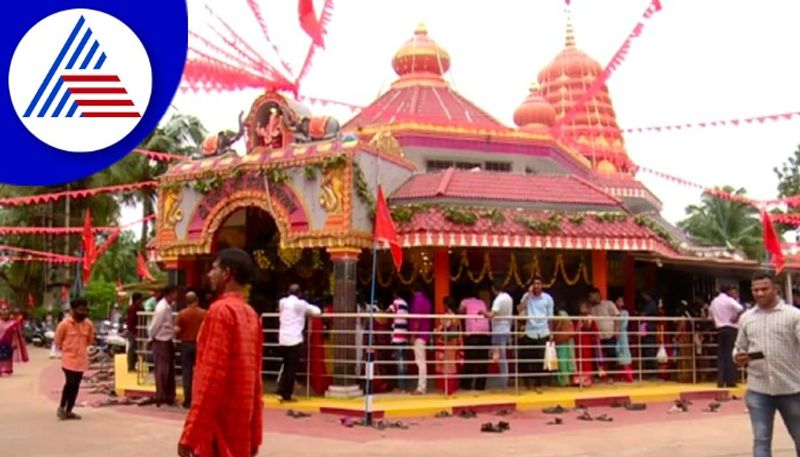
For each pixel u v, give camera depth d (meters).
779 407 6.96
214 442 4.94
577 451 9.45
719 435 10.73
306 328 14.43
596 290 16.61
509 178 17.69
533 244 15.65
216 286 5.47
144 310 19.66
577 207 17.23
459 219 15.35
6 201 23.89
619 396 14.42
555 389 15.16
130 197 37.62
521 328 15.51
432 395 14.02
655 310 17.55
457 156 20.02
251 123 16.61
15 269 36.59
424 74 23.36
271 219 18.62
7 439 10.37
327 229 14.60
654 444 9.97
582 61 35.06
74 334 12.38
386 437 10.55
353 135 15.29
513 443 10.05
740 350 7.28
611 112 34.78
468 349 14.73
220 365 4.98
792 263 22.00
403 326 14.61
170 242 16.86
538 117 24.50
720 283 22.25
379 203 13.15
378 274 17.84
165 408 13.62
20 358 25.23
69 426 11.50
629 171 30.55
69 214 35.06
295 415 12.48
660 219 27.56
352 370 14.10
